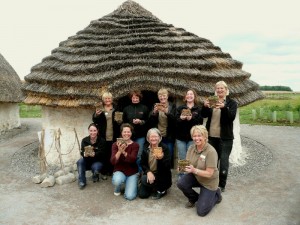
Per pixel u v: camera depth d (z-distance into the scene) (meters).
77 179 7.34
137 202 6.13
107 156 7.12
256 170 7.95
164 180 6.13
